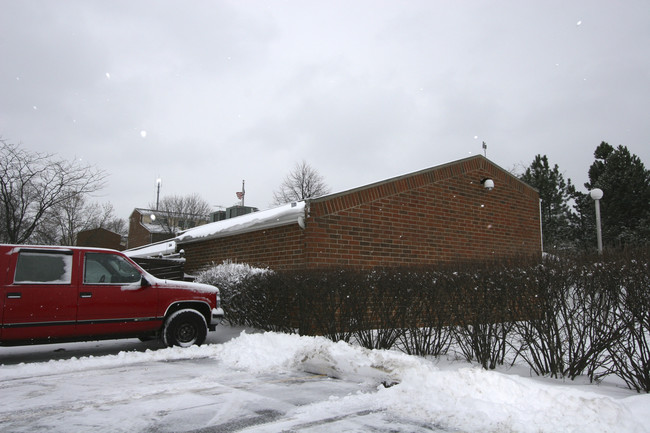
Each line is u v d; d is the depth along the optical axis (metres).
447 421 4.26
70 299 7.35
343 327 7.55
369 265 10.23
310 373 6.45
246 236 11.73
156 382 5.88
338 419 4.38
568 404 4.07
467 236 12.31
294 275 8.36
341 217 9.99
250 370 6.60
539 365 5.66
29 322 7.02
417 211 11.34
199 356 7.64
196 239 13.77
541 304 5.53
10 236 16.62
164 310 8.16
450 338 6.63
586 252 5.66
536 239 14.17
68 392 5.36
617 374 5.09
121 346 9.09
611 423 3.74
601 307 5.09
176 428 4.12
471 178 12.71
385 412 4.60
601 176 32.88
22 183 16.94
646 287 4.68
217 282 10.52
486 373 4.85
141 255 18.05
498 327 6.03
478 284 6.16
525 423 4.00
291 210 9.81
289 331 8.63
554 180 35.72
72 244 29.31
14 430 4.07
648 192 30.33
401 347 7.24
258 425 4.20
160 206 53.75
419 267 7.18
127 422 4.28
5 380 6.00
